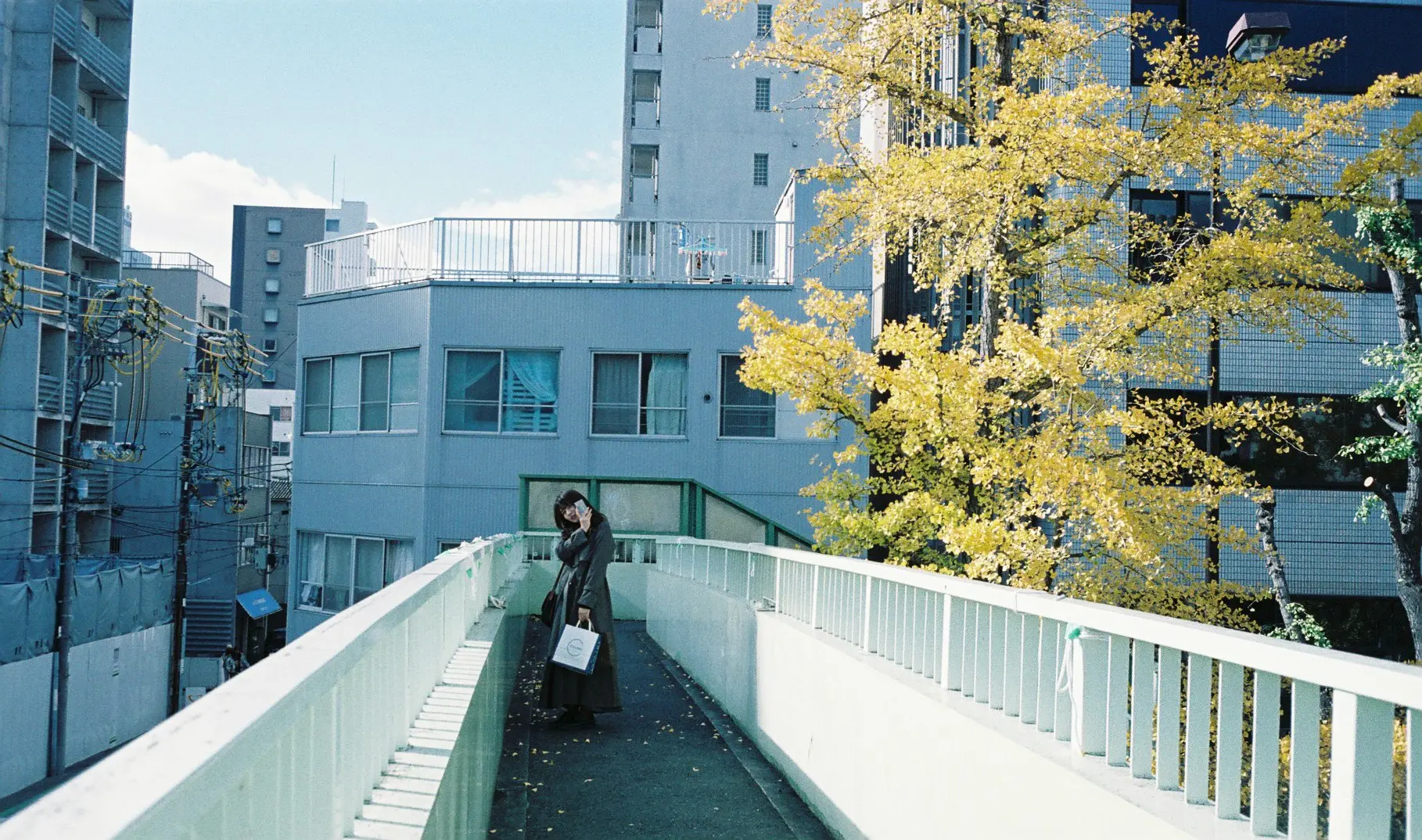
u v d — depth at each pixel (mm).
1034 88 11648
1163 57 9328
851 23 9703
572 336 19188
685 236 20016
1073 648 3236
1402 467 14219
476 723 4211
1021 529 8008
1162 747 2818
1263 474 14180
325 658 1913
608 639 7578
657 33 39500
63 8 31797
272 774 1637
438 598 4293
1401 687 1913
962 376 8773
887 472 10133
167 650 28281
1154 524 7984
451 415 19250
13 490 29453
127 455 26172
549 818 5508
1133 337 8547
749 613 7574
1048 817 3080
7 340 29812
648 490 16016
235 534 38500
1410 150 10000
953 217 8594
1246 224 13297
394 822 2416
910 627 4773
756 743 7207
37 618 21016
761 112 39312
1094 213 8984
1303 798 2320
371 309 20344
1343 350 14172
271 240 87250
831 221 10266
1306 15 14531
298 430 21547
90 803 974
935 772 3992
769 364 9969
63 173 32188
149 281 47688
